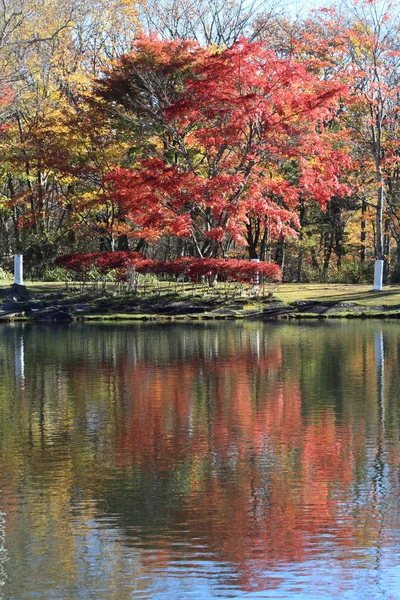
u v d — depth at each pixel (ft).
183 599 19.75
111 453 31.73
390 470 29.27
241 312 83.30
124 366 52.44
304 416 37.65
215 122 94.94
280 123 83.82
